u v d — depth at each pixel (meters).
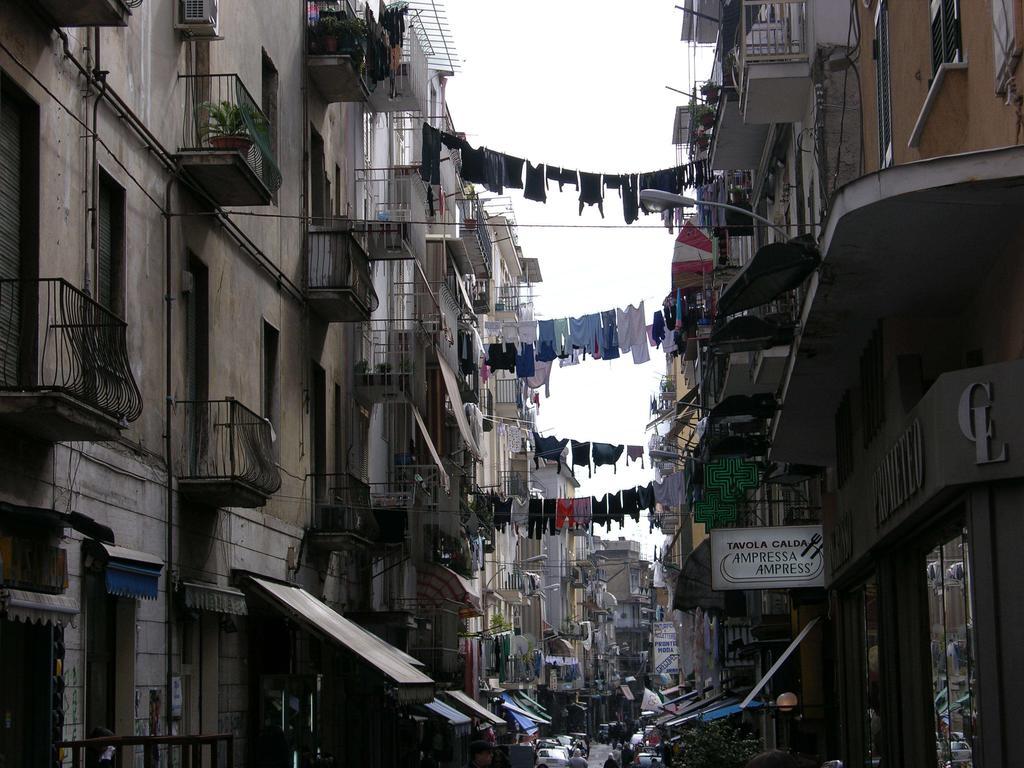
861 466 14.95
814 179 19.03
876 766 15.75
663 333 26.84
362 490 23.30
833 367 15.09
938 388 9.88
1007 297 10.37
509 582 70.44
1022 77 8.74
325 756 20.33
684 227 30.12
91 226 12.71
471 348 38.34
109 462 13.06
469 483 42.12
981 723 9.30
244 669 18.12
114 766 12.34
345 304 21.75
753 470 28.58
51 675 11.31
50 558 11.04
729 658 41.72
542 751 50.31
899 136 12.74
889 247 10.70
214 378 16.44
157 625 14.36
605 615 133.12
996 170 9.18
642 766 39.06
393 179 28.75
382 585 28.20
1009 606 9.26
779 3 18.78
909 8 12.20
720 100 23.80
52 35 11.97
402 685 17.66
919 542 12.70
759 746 24.89
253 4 18.97
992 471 9.33
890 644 13.98
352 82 22.67
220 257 16.94
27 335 11.12
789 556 20.83
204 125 15.88
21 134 11.55
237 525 17.45
